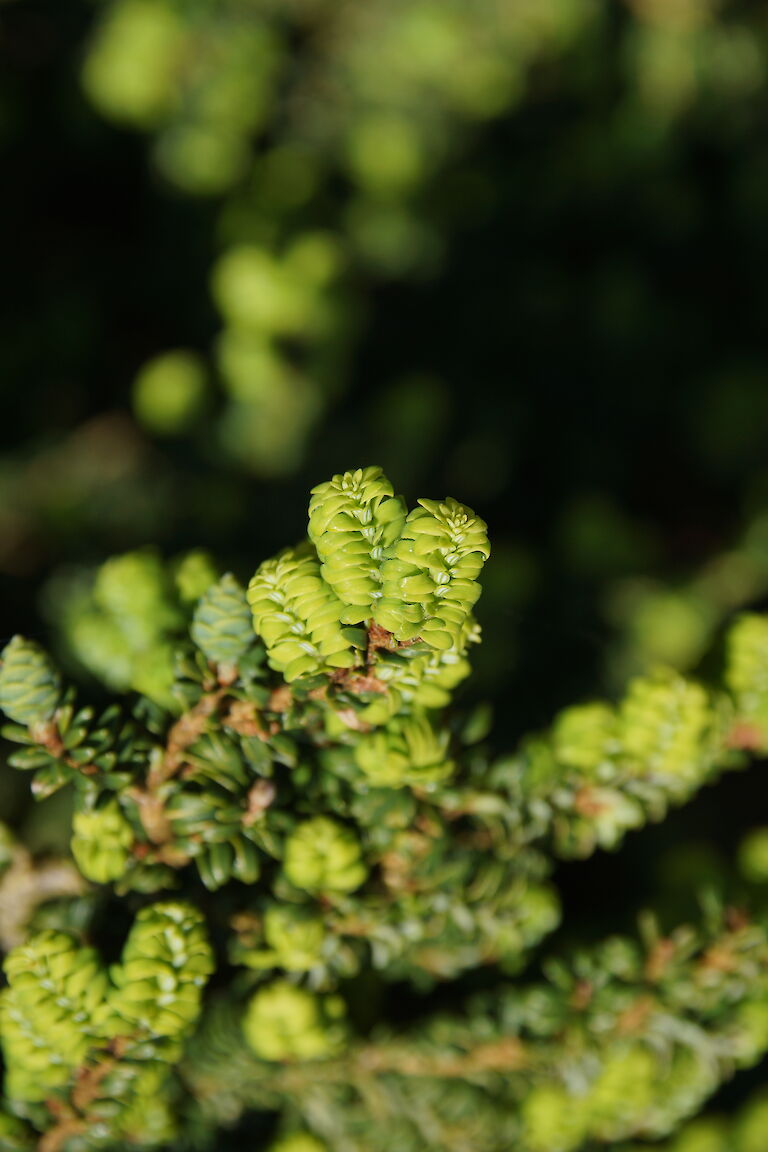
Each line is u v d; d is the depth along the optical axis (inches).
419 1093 22.6
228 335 32.6
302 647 19.9
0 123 37.8
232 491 33.2
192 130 35.3
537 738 22.2
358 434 34.2
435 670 20.5
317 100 38.0
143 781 20.9
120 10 34.2
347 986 22.7
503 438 37.0
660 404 37.6
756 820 38.1
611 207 37.8
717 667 22.5
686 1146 24.7
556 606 31.9
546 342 36.9
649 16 38.4
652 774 22.0
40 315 39.6
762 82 38.5
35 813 23.1
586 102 39.2
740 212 37.4
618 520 32.8
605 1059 22.5
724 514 40.1
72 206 43.6
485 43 37.2
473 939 22.0
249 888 21.5
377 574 19.6
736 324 38.5
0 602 34.5
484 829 21.9
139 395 32.6
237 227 35.0
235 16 35.4
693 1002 22.4
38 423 39.7
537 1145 23.2
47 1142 21.5
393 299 37.7
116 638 22.0
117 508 34.0
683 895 24.3
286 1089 22.5
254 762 20.7
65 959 20.6
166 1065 21.1
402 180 36.1
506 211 37.9
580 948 22.8
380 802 21.1
